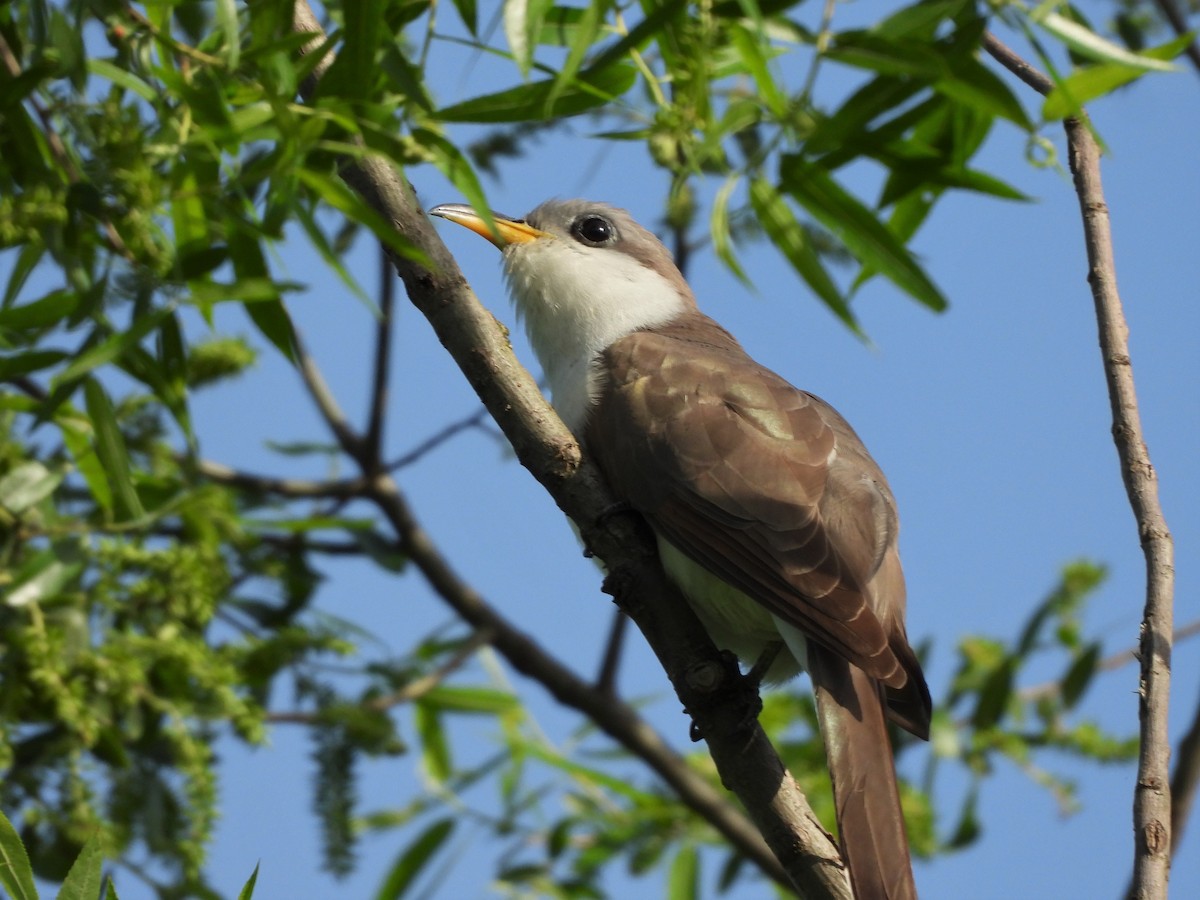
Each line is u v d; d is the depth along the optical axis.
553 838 13.16
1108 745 12.59
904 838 7.54
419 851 12.76
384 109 7.36
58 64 7.35
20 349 8.09
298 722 10.83
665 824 13.59
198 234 8.15
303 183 7.75
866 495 9.39
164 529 11.38
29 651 9.08
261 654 10.85
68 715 8.96
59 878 8.98
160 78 7.21
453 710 13.17
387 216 7.91
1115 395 7.79
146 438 11.41
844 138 8.02
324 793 10.57
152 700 9.55
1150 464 7.61
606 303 11.16
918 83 7.89
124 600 9.85
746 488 9.05
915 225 9.34
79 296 7.46
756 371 9.89
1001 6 7.57
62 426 9.65
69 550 9.62
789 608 8.54
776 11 7.71
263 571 11.80
